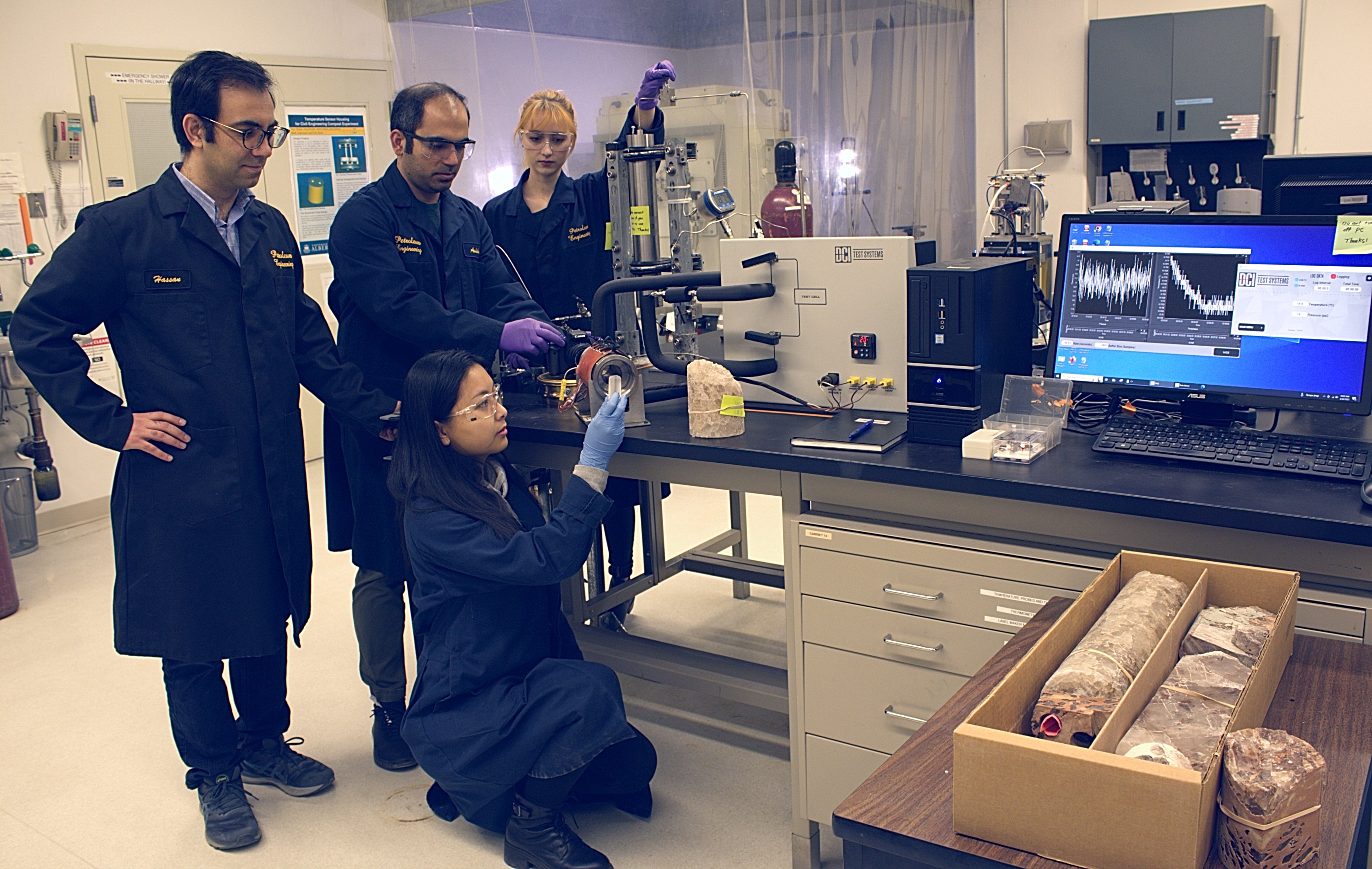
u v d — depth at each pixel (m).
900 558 1.85
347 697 2.90
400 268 2.30
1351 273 1.75
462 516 1.95
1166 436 1.81
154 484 2.07
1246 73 4.99
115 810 2.39
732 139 4.71
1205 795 0.90
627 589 3.07
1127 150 5.54
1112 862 0.95
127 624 2.13
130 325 2.06
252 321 2.12
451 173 2.31
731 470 2.04
